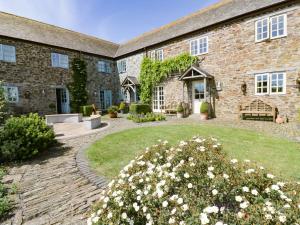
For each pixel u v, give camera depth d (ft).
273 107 30.78
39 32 52.01
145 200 6.91
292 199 6.11
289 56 29.99
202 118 37.37
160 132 25.71
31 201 10.62
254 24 33.47
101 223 6.84
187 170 7.48
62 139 24.61
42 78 48.83
